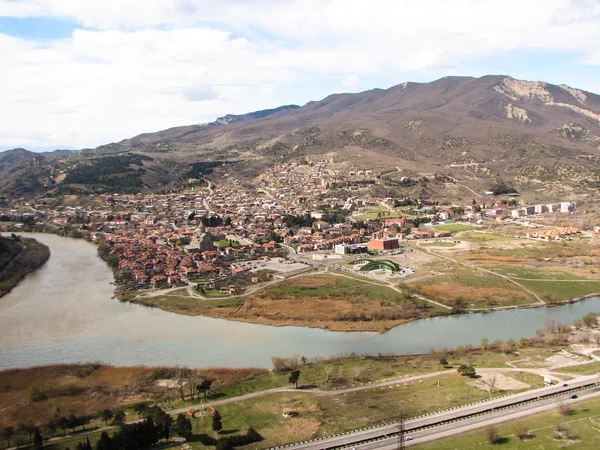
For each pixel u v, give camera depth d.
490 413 159.38
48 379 190.75
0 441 148.38
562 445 139.75
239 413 162.50
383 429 149.88
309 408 164.38
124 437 139.75
